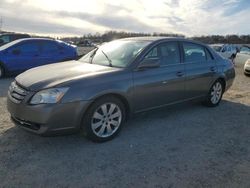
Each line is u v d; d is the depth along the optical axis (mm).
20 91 3883
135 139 4348
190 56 5586
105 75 4125
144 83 4527
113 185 3088
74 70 4320
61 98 3686
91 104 3945
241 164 3662
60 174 3266
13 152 3748
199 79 5656
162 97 4922
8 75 9750
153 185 3111
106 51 5180
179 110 5969
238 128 5000
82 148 3951
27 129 3838
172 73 5027
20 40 10062
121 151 3908
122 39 5496
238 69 15594
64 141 4152
